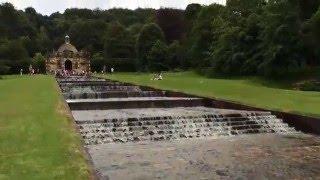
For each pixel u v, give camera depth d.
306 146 23.78
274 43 64.38
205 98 40.91
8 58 131.75
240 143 24.95
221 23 88.25
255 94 43.09
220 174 17.36
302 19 66.38
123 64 133.75
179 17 149.62
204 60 93.44
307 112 30.23
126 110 36.81
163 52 119.06
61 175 12.70
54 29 188.75
